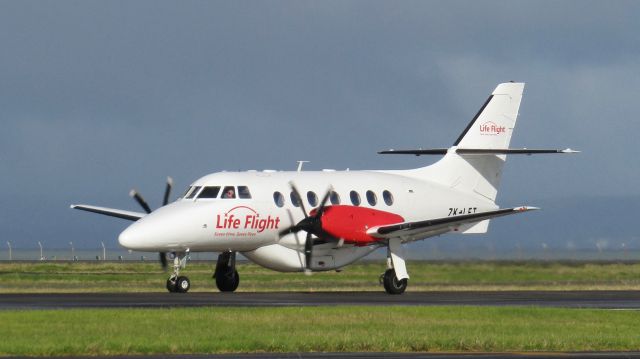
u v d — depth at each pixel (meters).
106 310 89.06
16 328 77.44
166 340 71.56
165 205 129.25
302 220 129.25
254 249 131.50
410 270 166.88
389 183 141.00
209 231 125.62
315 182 134.25
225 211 126.25
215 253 133.00
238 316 86.06
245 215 127.38
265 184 130.25
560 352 70.19
